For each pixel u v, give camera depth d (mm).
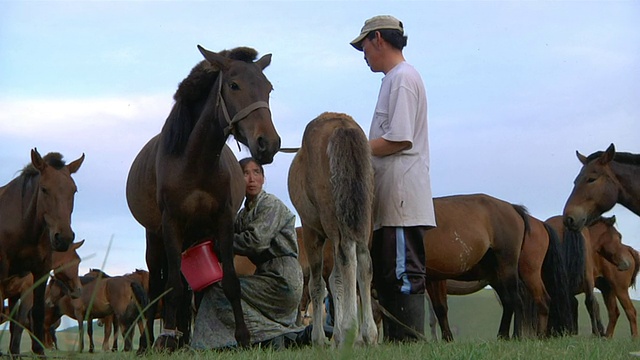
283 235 7582
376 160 6562
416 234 6512
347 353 2330
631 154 8656
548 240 11969
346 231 5391
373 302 11719
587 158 8914
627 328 20125
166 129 6801
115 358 5379
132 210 7820
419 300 6480
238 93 6332
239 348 6203
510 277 10805
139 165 7551
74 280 15086
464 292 13453
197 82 6598
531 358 4027
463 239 10305
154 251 7793
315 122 6047
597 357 4066
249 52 6680
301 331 7465
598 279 17422
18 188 8648
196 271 7109
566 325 11680
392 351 4719
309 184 5855
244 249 7406
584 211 8586
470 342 5387
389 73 6570
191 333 8664
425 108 6543
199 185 6652
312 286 6426
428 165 6582
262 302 7445
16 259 8719
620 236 16469
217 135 6547
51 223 8406
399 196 6418
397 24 6680
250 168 7523
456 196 10906
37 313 8742
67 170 8711
